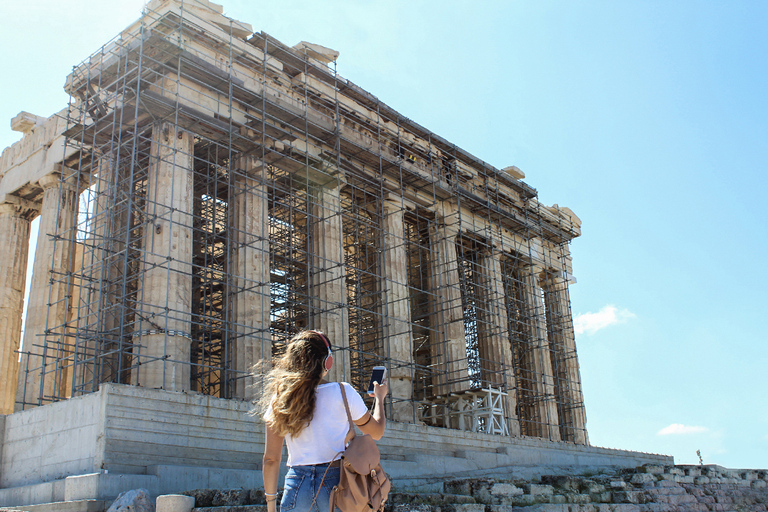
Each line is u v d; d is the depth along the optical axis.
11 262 32.44
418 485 21.58
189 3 27.48
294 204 33.72
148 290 23.80
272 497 5.04
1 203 33.06
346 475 4.73
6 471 20.17
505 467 28.92
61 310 29.33
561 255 49.41
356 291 35.91
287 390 4.84
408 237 40.25
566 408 45.75
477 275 42.12
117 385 18.42
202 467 18.89
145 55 24.48
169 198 24.64
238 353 25.59
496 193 41.84
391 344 32.84
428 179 36.97
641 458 40.94
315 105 32.22
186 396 20.06
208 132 26.83
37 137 32.62
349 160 33.25
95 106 25.58
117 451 17.86
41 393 22.56
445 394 34.56
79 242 24.66
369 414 5.06
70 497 16.61
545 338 44.91
